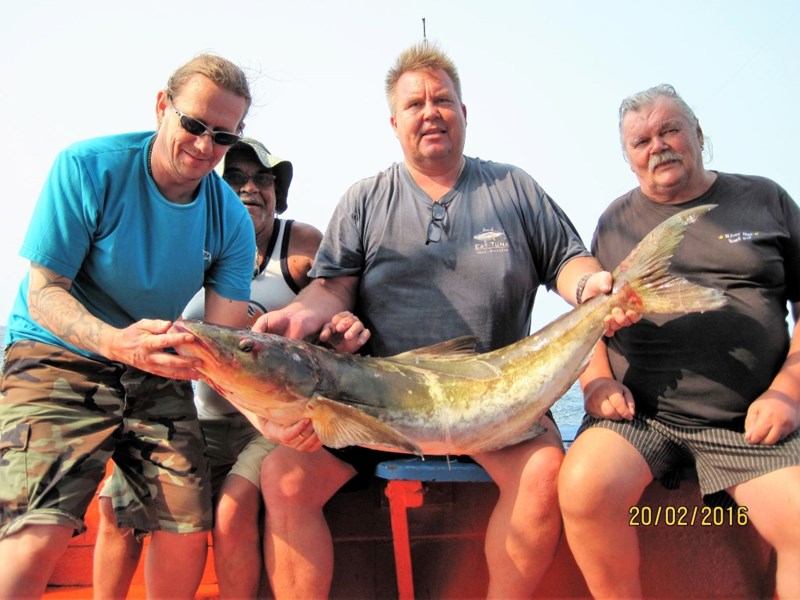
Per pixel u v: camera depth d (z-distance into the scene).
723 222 1.42
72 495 1.23
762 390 1.34
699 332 1.36
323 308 1.52
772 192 1.44
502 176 1.57
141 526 1.36
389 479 1.32
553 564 1.42
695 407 1.34
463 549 1.49
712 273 1.40
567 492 1.22
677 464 1.38
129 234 1.36
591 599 1.41
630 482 1.25
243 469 1.39
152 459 1.35
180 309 1.45
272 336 1.29
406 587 1.36
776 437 1.25
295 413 1.27
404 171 1.59
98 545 1.46
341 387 1.31
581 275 1.45
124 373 1.36
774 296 1.39
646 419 1.37
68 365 1.32
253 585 1.36
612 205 1.59
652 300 1.30
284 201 2.01
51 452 1.24
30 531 1.17
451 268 1.49
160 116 1.41
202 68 1.31
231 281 1.53
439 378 1.35
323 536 1.32
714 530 1.42
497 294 1.47
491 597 1.28
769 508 1.22
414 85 1.51
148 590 1.36
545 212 1.54
